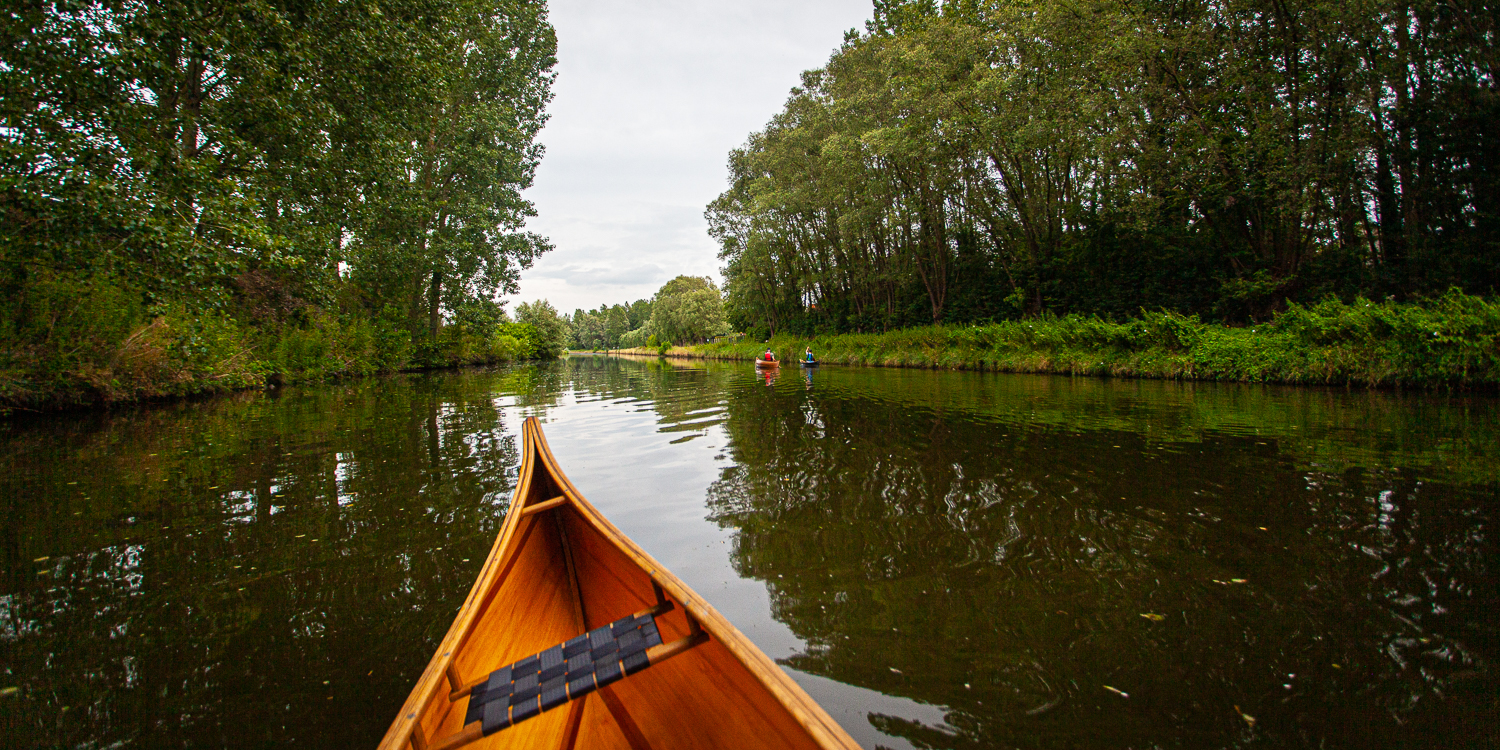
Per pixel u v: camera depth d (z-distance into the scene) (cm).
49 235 779
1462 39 1331
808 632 292
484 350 3784
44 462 684
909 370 2212
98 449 760
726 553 395
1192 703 237
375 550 410
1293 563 364
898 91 2105
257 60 1052
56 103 831
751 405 1198
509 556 292
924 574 358
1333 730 221
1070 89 1705
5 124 776
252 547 418
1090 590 334
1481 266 1302
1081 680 253
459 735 186
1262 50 1567
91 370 1049
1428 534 404
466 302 2705
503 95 2578
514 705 195
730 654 192
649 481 586
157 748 222
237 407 1205
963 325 2455
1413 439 690
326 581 362
